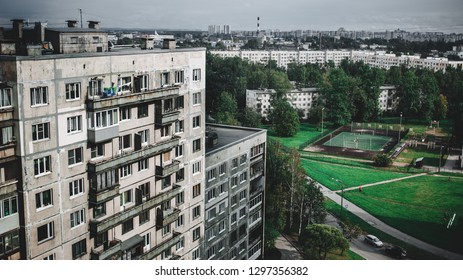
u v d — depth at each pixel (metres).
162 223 65.88
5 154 46.75
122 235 60.88
